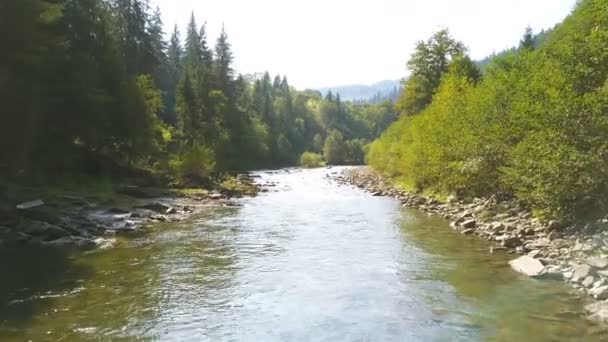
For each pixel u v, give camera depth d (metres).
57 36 36.19
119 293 13.73
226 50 101.38
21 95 30.52
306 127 164.12
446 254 18.12
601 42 17.27
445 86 45.25
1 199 25.45
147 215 27.88
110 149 46.97
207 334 10.88
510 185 23.12
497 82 29.61
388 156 60.81
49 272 15.77
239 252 19.09
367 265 16.92
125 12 68.31
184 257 18.19
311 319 11.84
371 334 10.85
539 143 18.38
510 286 13.88
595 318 11.12
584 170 16.88
